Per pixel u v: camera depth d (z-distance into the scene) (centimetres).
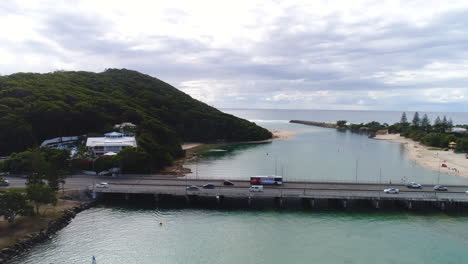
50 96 17762
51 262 6238
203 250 6844
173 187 10144
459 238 7512
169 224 8212
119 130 16850
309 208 9475
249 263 6334
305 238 7469
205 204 9775
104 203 9744
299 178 13512
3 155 13688
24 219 7500
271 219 8606
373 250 6900
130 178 11456
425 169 15838
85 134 17038
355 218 8712
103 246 6956
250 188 9738
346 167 16225
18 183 10119
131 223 8238
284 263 6350
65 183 10369
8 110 14975
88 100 19312
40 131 15650
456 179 13675
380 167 16275
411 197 9269
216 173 14388
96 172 11988
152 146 15100
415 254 6738
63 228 7800
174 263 6322
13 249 6400
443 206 9300
